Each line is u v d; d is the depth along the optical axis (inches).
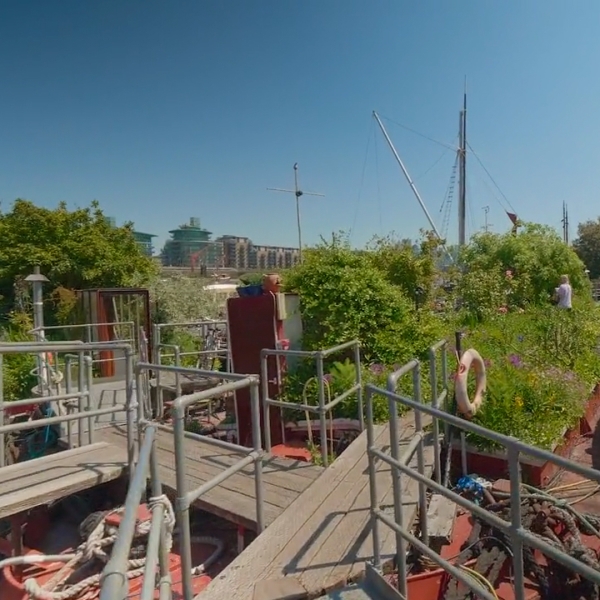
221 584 96.0
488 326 352.2
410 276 389.1
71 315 452.1
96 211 600.4
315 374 231.1
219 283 765.3
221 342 438.9
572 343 291.4
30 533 148.7
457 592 107.6
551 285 515.8
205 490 96.5
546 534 118.3
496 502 134.1
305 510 125.3
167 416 257.0
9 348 139.0
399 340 259.8
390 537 110.4
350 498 131.3
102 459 159.5
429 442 175.8
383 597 91.7
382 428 192.7
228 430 240.2
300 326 262.1
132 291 401.1
